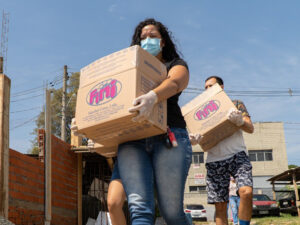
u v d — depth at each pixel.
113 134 2.34
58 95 34.34
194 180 34.53
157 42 2.73
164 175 2.35
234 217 10.35
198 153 35.22
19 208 6.21
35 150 33.81
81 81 2.46
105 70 2.33
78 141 9.77
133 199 2.30
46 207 5.08
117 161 2.71
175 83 2.37
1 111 3.71
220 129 3.95
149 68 2.31
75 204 9.53
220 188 4.05
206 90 4.27
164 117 2.34
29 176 6.79
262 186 34.88
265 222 12.23
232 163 4.00
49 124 5.40
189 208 22.95
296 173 18.75
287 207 18.83
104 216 8.80
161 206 2.40
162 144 2.37
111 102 2.21
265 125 36.03
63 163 8.88
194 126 4.07
